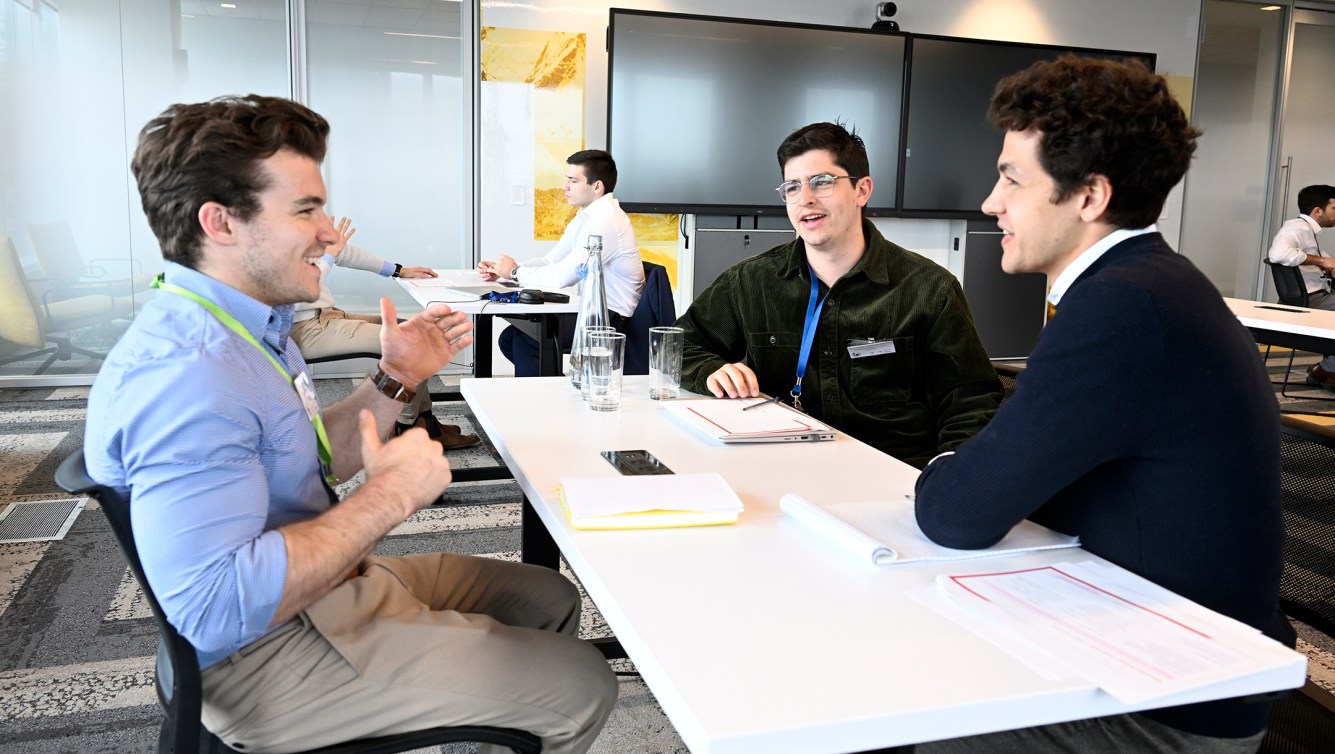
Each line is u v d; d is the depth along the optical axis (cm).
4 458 385
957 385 204
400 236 578
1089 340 102
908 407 209
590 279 208
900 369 207
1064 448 104
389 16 554
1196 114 746
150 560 103
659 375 198
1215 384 102
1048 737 112
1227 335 104
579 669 125
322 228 123
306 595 109
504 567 157
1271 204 781
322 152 125
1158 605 100
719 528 124
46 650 231
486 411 186
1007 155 117
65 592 264
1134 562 110
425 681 118
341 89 553
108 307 524
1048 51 675
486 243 593
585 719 124
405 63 562
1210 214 768
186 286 116
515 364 440
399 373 157
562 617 151
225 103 118
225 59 528
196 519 103
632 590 103
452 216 586
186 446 103
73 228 512
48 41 494
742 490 140
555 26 585
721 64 609
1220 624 95
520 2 577
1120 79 108
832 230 201
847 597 103
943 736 81
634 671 231
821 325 209
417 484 118
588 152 453
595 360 186
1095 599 101
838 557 115
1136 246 112
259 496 109
